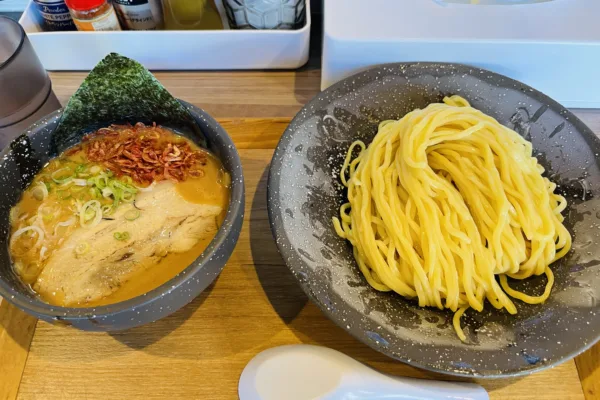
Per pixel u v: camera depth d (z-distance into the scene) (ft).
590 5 1.19
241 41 1.31
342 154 1.17
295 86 1.39
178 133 1.09
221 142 0.98
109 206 0.98
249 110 1.34
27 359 0.95
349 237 1.06
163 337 0.98
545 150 1.13
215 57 1.36
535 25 1.15
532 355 0.82
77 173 1.02
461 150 1.10
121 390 0.93
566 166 1.09
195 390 0.93
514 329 0.90
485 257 0.99
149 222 0.96
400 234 1.02
